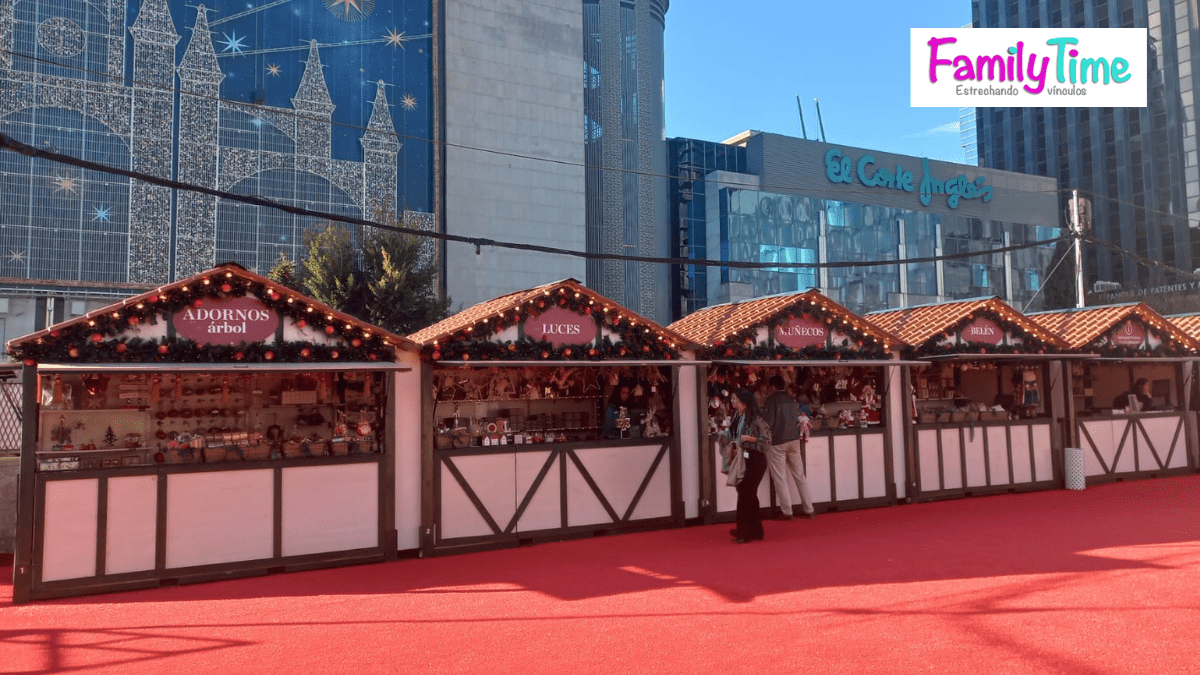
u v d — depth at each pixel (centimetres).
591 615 687
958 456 1434
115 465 937
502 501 1062
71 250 2864
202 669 574
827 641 587
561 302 1123
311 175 3322
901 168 5875
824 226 5531
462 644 616
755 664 541
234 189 3167
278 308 956
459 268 3638
